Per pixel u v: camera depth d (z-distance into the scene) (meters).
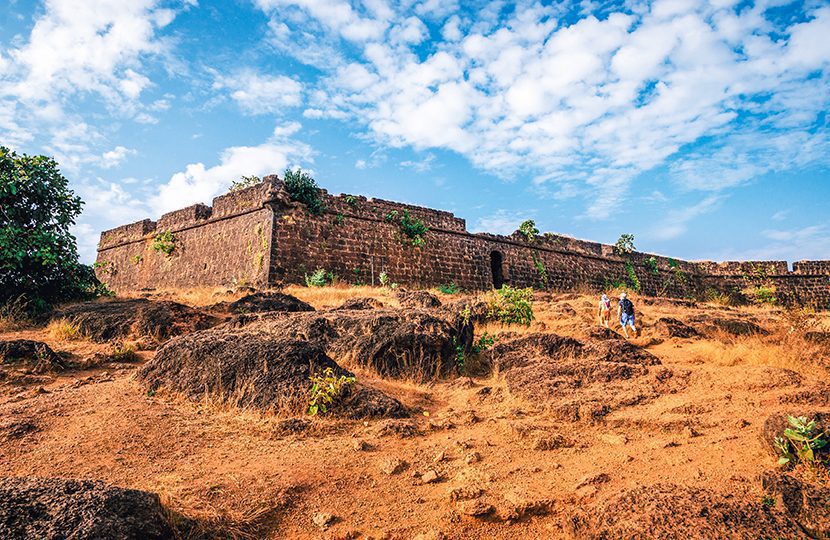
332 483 4.47
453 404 7.34
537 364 8.62
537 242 32.38
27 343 8.28
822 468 4.03
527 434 5.73
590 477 4.40
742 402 6.22
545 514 3.93
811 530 3.21
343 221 24.42
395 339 8.55
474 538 3.62
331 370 6.82
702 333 12.73
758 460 4.45
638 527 3.22
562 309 15.51
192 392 6.71
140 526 3.15
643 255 37.38
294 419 5.87
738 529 3.14
